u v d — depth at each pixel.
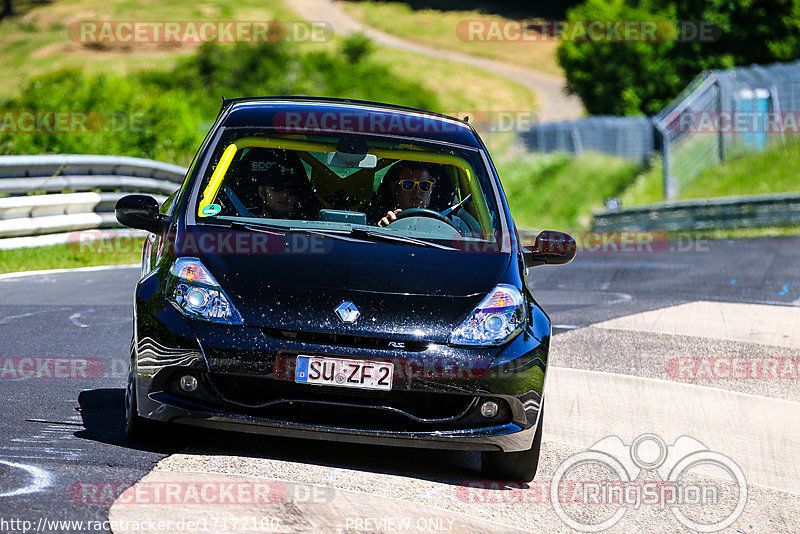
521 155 137.12
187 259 15.52
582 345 28.91
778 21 144.38
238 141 18.45
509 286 16.27
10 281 33.00
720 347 29.89
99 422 16.64
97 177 45.16
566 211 118.88
